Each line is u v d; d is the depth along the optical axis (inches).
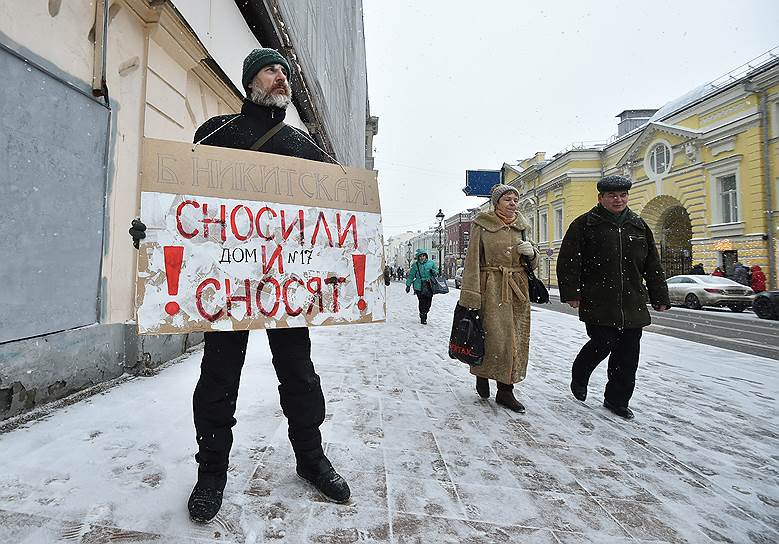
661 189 968.9
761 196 746.8
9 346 91.8
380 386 143.4
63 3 110.3
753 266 712.4
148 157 63.7
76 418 95.4
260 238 68.4
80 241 117.0
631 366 123.1
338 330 287.7
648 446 101.6
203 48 179.2
